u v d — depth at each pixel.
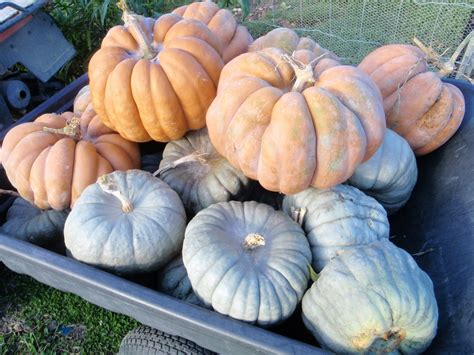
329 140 0.66
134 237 0.71
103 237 0.71
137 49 0.87
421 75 0.88
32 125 0.88
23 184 0.83
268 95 0.68
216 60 0.85
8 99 1.35
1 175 0.95
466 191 0.78
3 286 1.14
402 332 0.60
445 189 0.84
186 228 0.73
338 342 0.61
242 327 0.56
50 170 0.81
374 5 1.80
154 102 0.81
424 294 0.60
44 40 1.40
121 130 0.87
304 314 0.65
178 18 0.91
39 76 1.39
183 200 0.86
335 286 0.61
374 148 0.71
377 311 0.58
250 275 0.65
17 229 0.90
